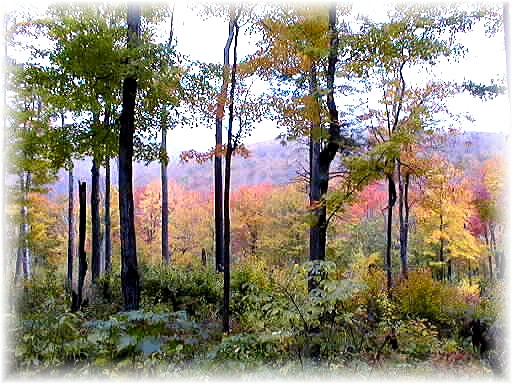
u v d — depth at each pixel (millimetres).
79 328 5371
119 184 8125
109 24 10352
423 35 9180
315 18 7449
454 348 6879
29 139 9844
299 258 28000
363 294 7668
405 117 9805
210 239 29062
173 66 8008
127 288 7914
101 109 10438
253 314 6027
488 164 14328
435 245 23016
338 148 8141
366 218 25438
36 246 17234
